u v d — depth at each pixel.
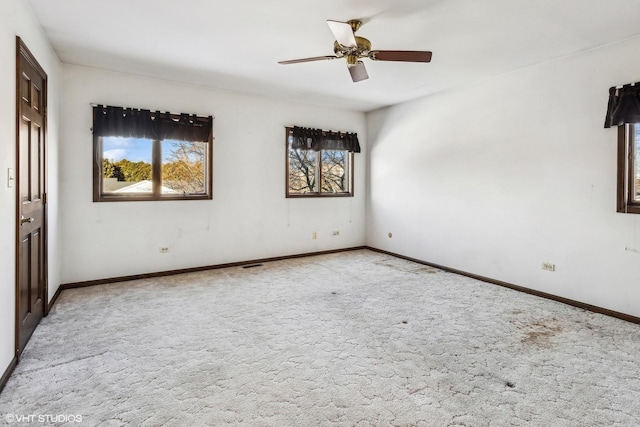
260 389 2.02
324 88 4.78
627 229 3.12
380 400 1.93
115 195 4.23
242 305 3.43
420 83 4.52
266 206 5.34
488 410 1.85
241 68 4.00
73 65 3.88
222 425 1.72
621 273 3.17
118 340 2.65
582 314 3.24
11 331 2.18
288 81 4.48
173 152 4.57
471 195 4.53
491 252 4.30
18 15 2.36
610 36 3.06
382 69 3.97
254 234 5.25
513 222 4.05
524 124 3.91
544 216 3.75
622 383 2.11
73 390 2.00
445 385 2.08
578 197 3.46
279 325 2.95
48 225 3.22
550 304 3.52
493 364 2.33
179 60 3.76
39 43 2.92
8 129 2.15
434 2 2.54
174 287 4.01
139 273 4.37
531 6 2.57
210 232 4.86
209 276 4.50
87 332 2.78
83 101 3.95
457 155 4.70
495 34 3.06
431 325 2.97
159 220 4.48
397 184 5.71
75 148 3.92
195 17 2.82
